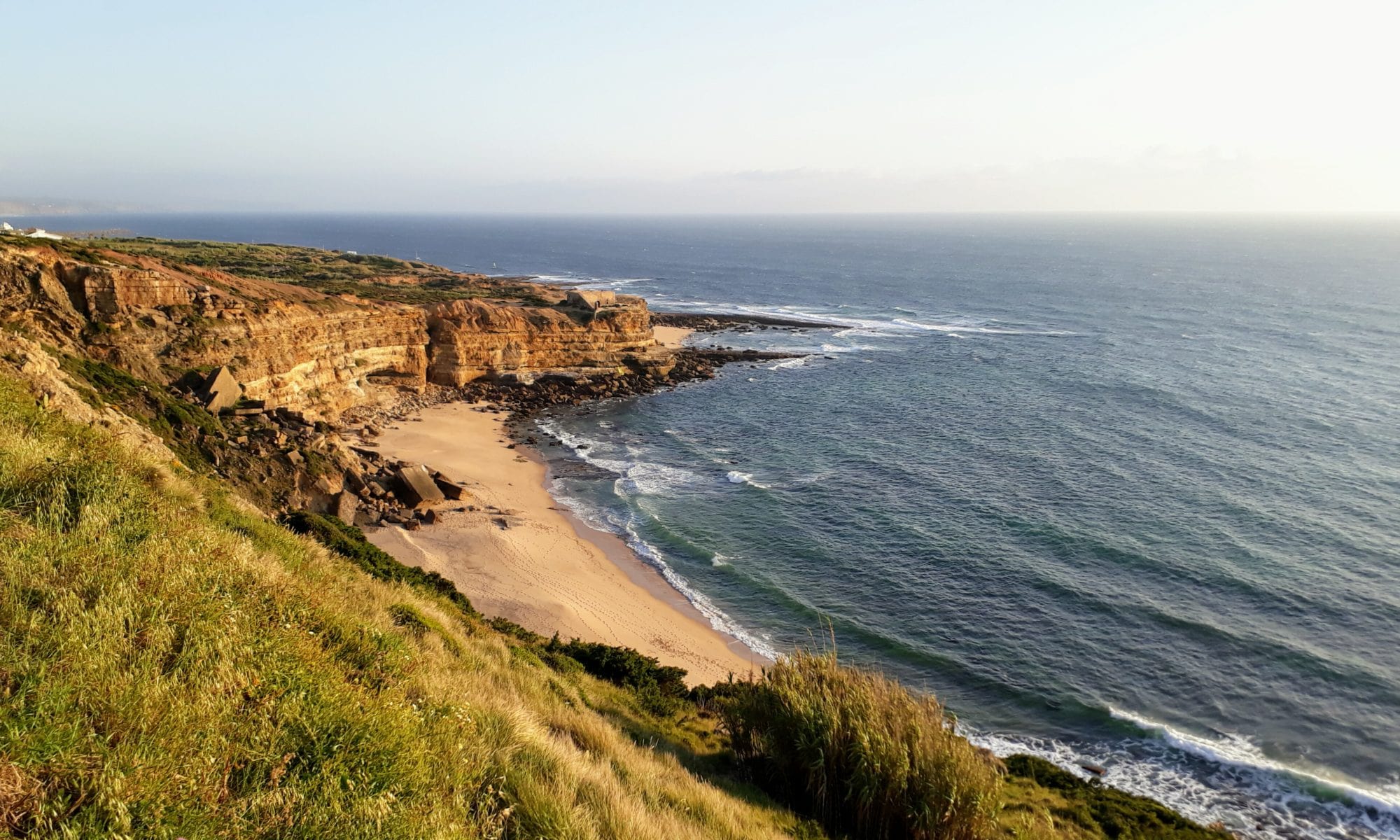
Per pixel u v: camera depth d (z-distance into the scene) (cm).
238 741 703
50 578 824
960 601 4006
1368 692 3216
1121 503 5209
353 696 866
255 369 6059
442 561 4241
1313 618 3759
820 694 1507
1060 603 3962
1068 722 3077
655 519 5081
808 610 3941
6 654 658
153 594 868
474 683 1284
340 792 691
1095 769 2806
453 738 911
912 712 1468
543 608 3775
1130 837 2045
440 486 5331
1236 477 5625
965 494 5447
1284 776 2759
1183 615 3809
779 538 4791
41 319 4900
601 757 1185
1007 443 6619
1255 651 3506
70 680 648
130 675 694
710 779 1398
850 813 1345
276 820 630
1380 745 2922
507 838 796
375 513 4725
